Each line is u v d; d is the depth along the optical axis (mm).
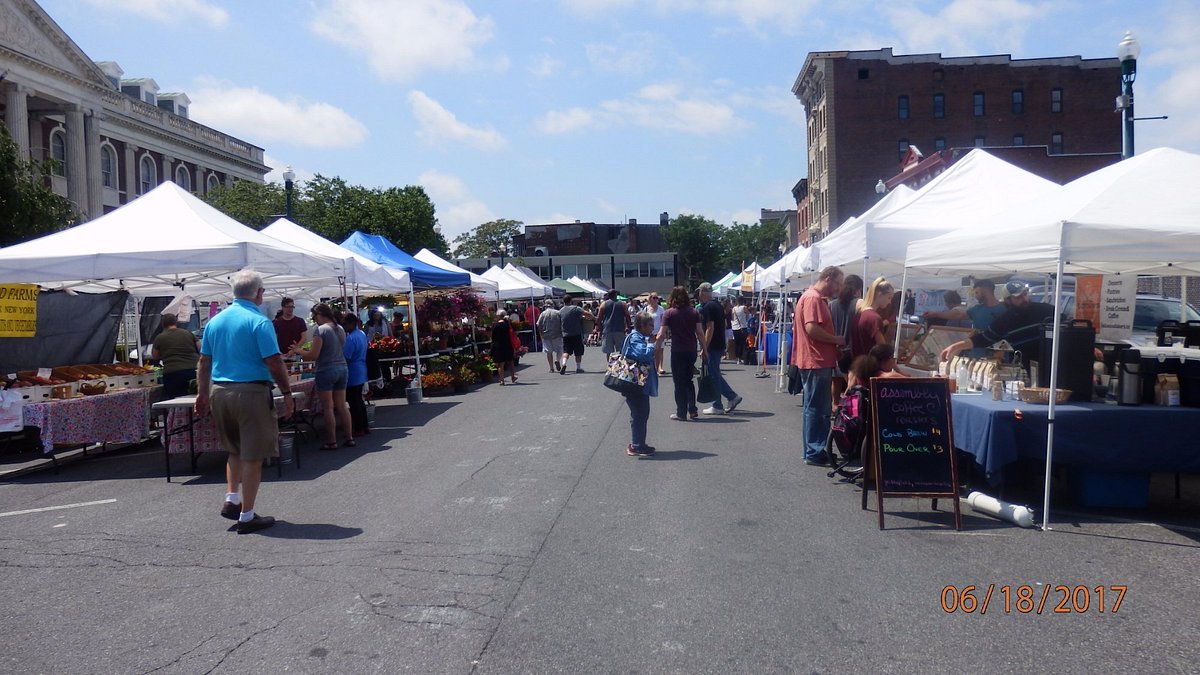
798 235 74562
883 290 8766
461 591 5250
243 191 42812
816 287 8758
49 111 42344
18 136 37781
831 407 8844
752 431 11164
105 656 4434
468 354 21234
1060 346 6949
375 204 48875
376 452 10484
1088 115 59906
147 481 9188
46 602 5285
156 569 5887
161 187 11688
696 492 7727
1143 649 4289
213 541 6566
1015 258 6918
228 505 6906
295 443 9633
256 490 6805
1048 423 6406
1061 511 6926
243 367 6742
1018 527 6465
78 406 10070
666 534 6395
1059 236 6316
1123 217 6379
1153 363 6703
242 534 6727
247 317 6809
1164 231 6113
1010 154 38031
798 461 9078
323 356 10703
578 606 4957
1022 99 59969
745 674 4062
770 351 21469
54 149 44375
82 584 5617
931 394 6609
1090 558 5703
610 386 9477
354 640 4547
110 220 11227
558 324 21828
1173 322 9492
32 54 38625
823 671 4086
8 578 5785
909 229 10266
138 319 15953
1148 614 4730
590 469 8883
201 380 6898
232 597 5266
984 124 60000
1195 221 6227
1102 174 7340
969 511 6965
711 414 12898
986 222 8102
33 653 4492
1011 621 4660
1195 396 6602
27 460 10547
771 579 5363
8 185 20531
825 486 7902
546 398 16000
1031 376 7254
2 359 12453
